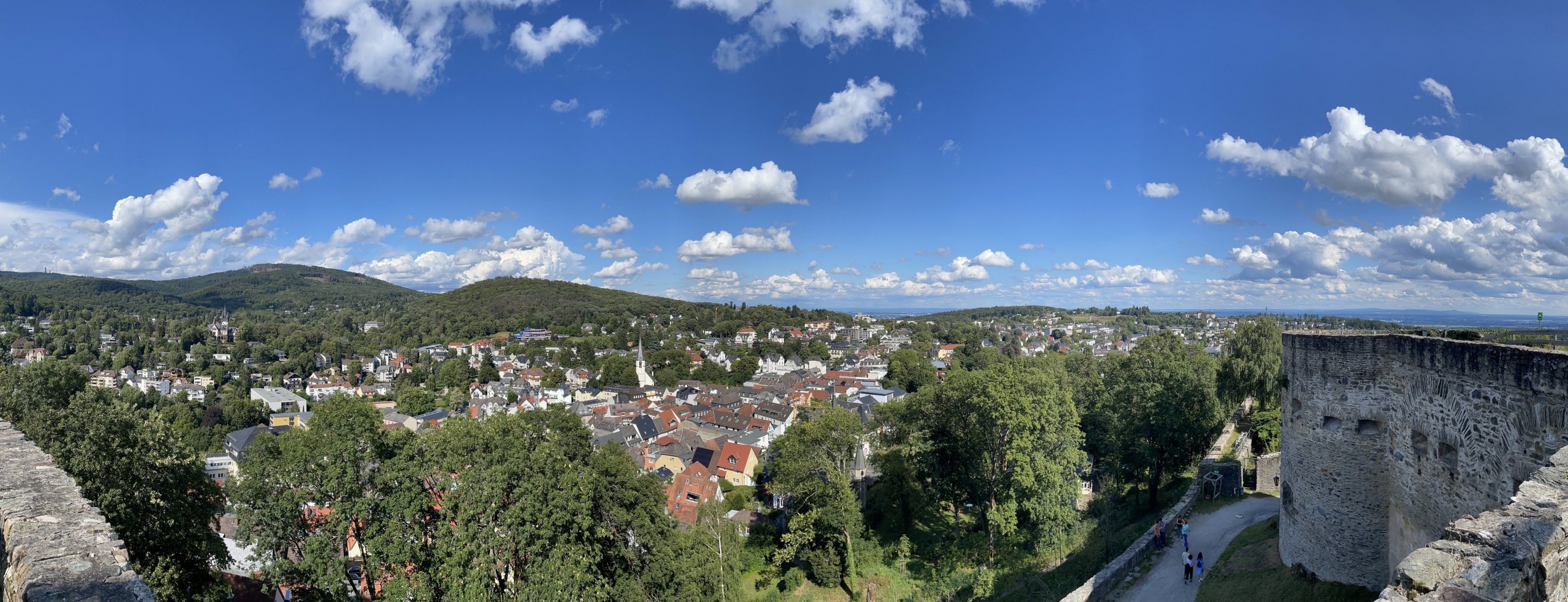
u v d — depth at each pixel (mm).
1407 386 16719
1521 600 6652
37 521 9852
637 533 30469
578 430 33125
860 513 45844
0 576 10297
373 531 24359
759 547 51562
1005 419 34969
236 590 30844
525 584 24812
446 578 24484
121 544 9289
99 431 24312
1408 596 7016
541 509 25078
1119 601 24328
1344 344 18719
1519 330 17391
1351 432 18547
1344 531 18781
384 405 166625
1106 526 32188
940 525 49781
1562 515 7723
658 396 165625
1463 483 14344
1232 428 53562
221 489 28938
